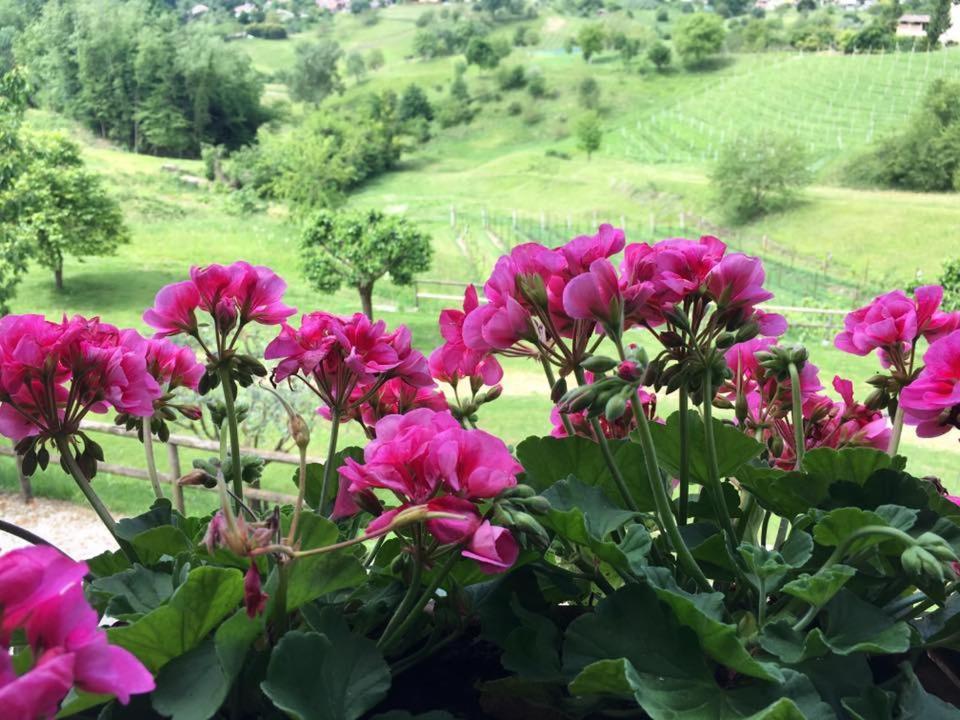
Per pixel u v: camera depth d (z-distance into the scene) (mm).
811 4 86688
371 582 962
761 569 831
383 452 766
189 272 910
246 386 926
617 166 59531
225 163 52406
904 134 49281
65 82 56844
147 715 785
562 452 1029
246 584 683
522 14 99312
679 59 77312
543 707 896
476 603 959
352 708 755
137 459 9867
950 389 910
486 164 65062
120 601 849
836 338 1128
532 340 896
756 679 833
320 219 23344
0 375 865
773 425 1205
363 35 97062
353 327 947
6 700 474
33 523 7844
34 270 32594
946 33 70500
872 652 844
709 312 964
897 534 801
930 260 37625
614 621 822
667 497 1037
